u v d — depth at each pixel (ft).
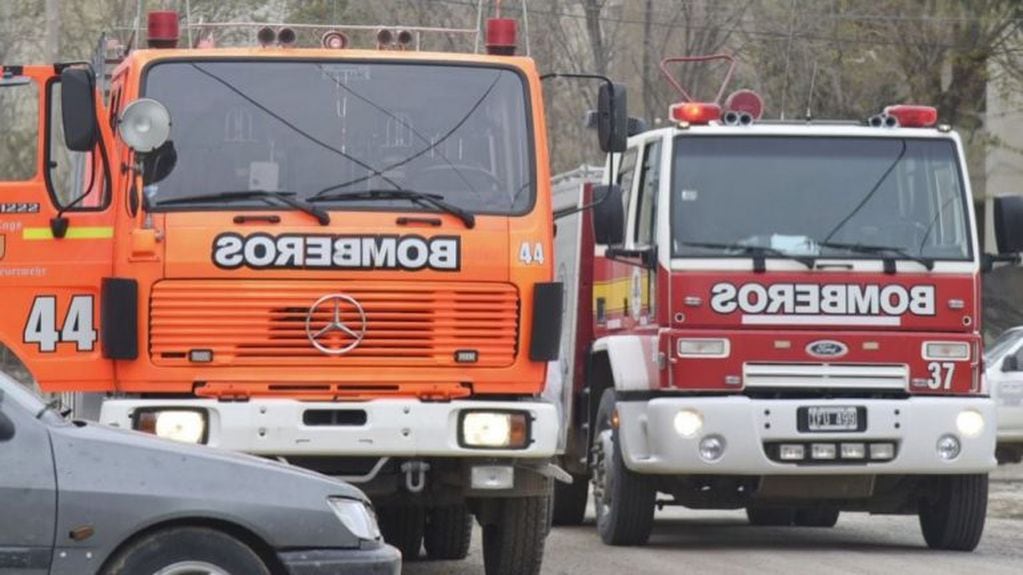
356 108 101.71
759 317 127.85
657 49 331.77
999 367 214.48
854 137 131.13
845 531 153.48
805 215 129.70
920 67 344.08
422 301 99.19
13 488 73.97
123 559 75.20
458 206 100.27
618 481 133.18
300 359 98.58
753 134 130.62
